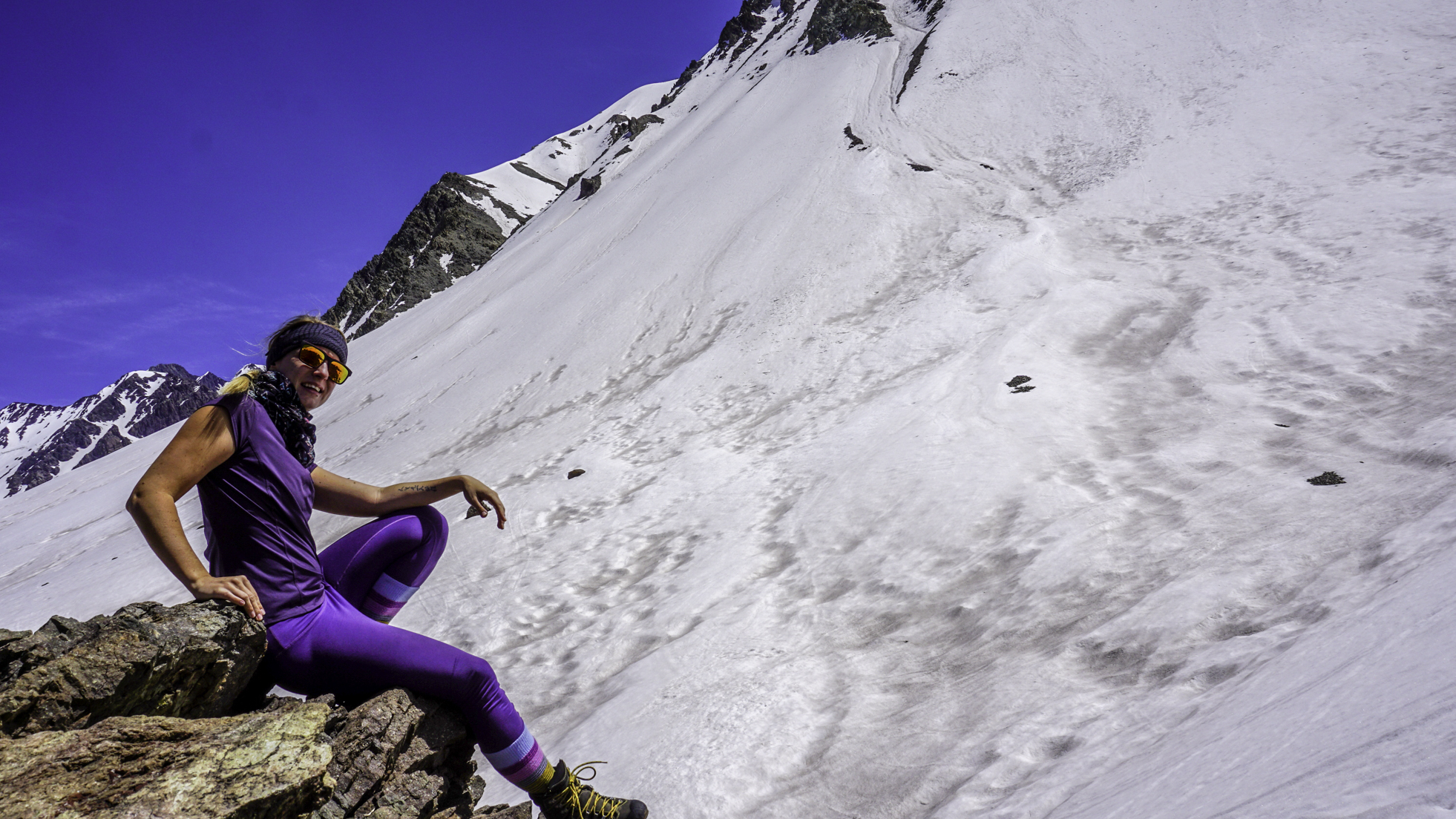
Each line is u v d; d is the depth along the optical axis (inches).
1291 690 108.7
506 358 1256.8
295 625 93.4
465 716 103.2
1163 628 203.3
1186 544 266.8
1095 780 127.0
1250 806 69.7
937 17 2065.7
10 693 74.7
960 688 214.5
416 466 948.6
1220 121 1028.5
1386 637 106.6
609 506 562.6
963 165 1235.2
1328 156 818.8
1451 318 432.8
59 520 1545.3
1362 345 433.1
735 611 334.0
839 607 312.2
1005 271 796.6
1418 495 239.1
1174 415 422.0
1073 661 206.1
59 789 69.8
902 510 390.0
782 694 242.4
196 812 71.7
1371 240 587.8
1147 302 621.3
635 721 254.2
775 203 1306.6
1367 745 68.4
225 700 91.7
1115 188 954.1
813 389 704.4
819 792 184.2
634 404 839.7
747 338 912.3
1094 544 291.9
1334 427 349.4
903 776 176.4
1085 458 393.1
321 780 82.1
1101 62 1413.6
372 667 94.8
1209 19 1373.0
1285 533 245.9
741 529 444.5
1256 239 681.6
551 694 325.1
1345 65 1035.9
